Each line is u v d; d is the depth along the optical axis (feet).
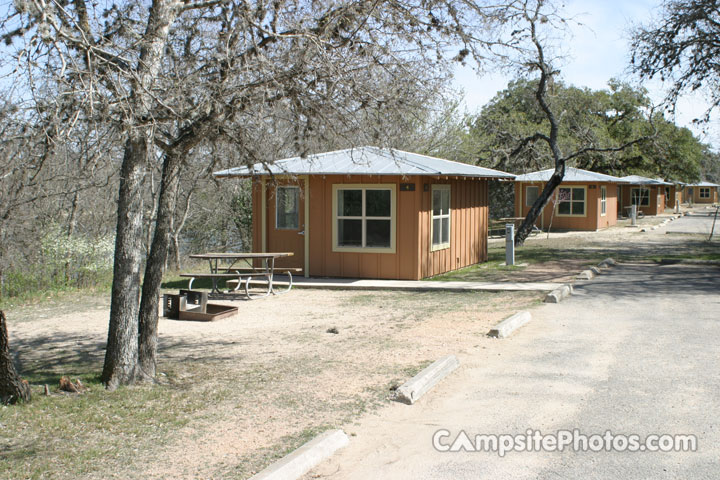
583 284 44.21
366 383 21.65
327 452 15.61
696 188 253.85
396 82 24.16
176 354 27.04
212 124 21.57
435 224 51.42
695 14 53.62
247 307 39.11
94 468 14.79
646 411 18.08
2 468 14.75
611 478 14.03
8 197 23.44
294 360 25.34
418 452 15.81
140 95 19.11
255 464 14.97
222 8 23.16
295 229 51.60
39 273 47.50
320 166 47.85
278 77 22.09
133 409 19.20
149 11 21.98
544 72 75.10
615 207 122.52
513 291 41.63
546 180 103.81
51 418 18.34
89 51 17.56
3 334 19.40
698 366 22.54
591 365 23.08
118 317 21.74
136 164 20.80
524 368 22.93
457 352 25.53
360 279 49.29
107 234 56.59
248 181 67.97
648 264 57.31
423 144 88.12
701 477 13.92
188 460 15.24
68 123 17.02
